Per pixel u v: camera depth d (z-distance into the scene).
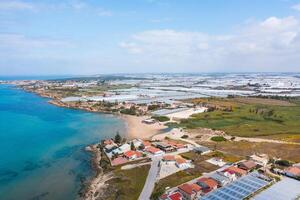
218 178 76.50
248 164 87.38
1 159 100.62
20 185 78.75
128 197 68.25
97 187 76.00
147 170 85.25
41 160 99.88
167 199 64.94
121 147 107.69
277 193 64.12
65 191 75.06
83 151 110.56
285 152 104.75
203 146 114.06
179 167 87.75
